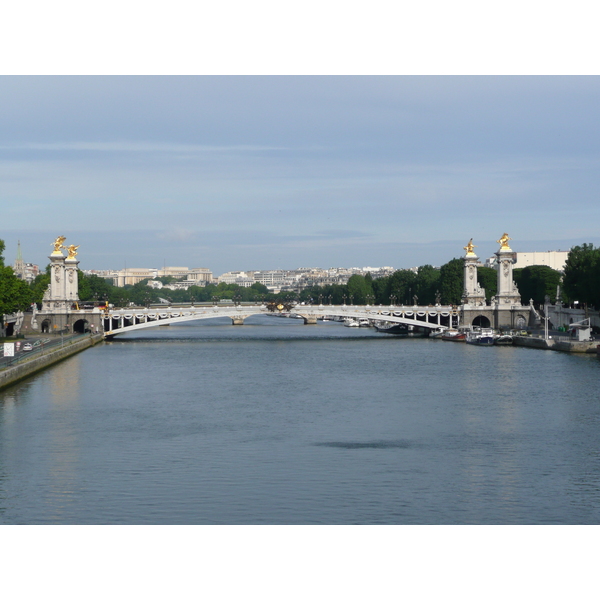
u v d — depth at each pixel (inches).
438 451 4001.0
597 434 4375.0
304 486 3405.5
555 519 3024.1
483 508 3137.3
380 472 3617.1
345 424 4662.9
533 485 3432.6
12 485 3412.9
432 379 6614.2
